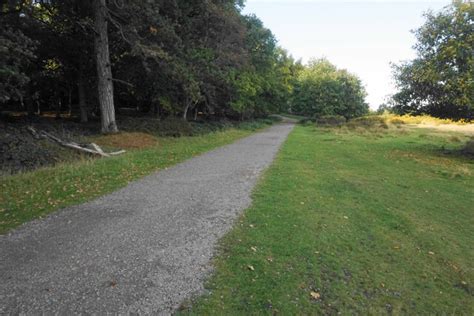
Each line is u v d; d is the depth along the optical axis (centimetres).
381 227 602
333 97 5144
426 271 452
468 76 1300
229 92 3008
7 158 991
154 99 2353
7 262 418
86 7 1891
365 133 2898
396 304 373
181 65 1967
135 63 2116
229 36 2528
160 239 498
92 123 2131
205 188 802
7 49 1071
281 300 360
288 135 2538
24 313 320
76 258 432
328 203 723
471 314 365
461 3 1414
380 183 962
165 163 1106
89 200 682
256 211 637
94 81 2416
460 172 1164
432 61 1480
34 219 567
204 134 2172
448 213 711
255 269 421
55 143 1240
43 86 2381
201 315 327
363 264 457
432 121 4203
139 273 400
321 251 485
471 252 520
